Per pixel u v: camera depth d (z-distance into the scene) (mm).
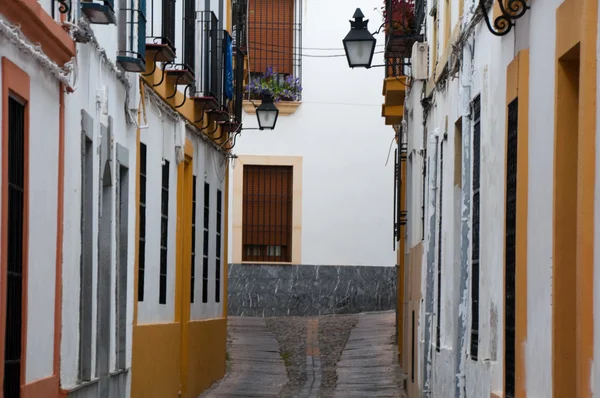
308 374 26312
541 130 9961
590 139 8023
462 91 14969
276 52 39562
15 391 10969
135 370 17266
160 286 19969
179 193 21391
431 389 18484
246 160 38719
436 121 18750
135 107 16734
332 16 39250
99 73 14719
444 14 17688
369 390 23812
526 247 10625
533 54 10453
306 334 33031
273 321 36281
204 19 23156
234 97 26734
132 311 17016
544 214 9766
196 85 22750
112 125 15508
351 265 38625
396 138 29906
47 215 12234
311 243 38625
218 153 26250
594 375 7844
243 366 27672
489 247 12898
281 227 39000
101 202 15117
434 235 18781
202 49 22875
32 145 11523
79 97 13680
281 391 23844
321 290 38344
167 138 20047
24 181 11188
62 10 12508
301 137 38938
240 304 38125
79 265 13961
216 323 25844
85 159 14359
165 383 19844
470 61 14586
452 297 15844
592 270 7957
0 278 10078
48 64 11812
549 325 9508
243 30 34281
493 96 12703
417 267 21422
